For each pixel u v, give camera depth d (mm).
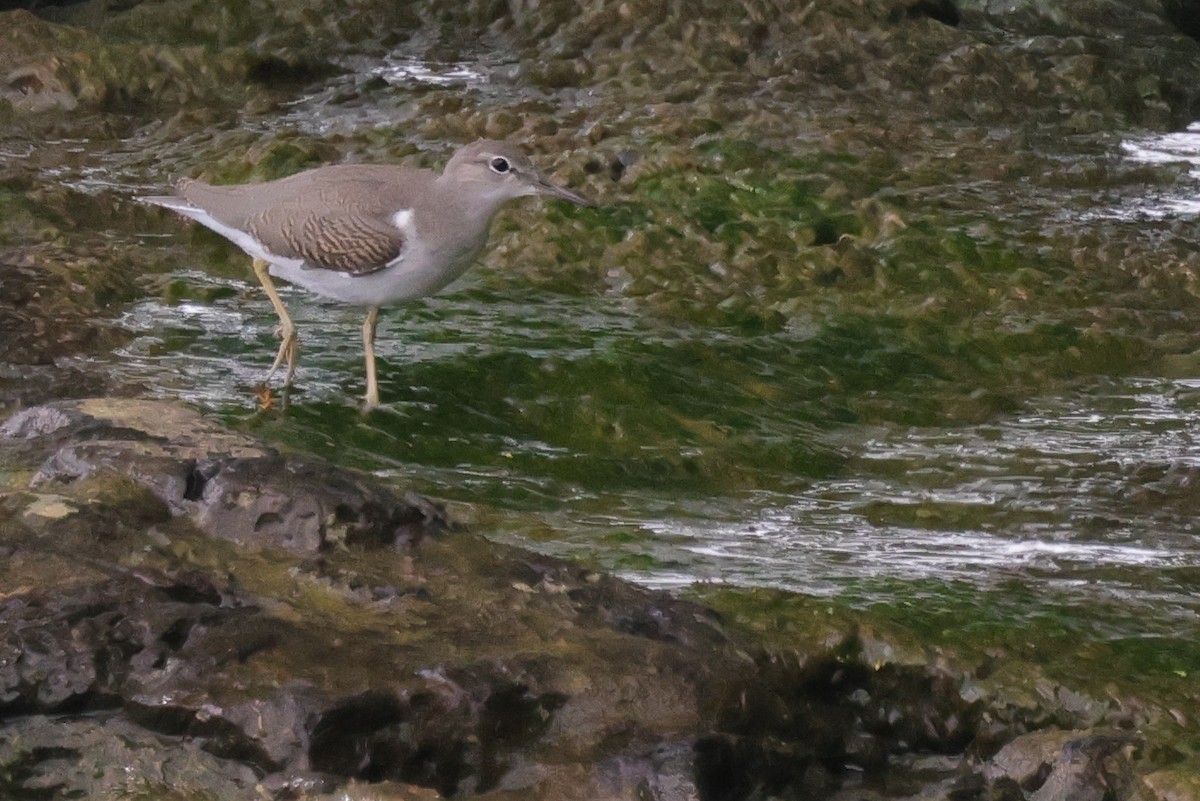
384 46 26000
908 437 14328
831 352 15922
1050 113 24797
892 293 17453
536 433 13531
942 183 20688
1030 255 18547
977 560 11555
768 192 19438
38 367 13477
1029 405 15258
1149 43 27750
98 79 23016
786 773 9273
